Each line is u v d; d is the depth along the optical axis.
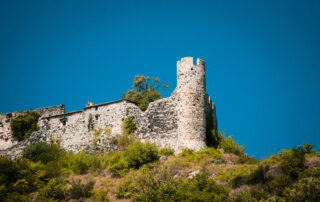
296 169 85.62
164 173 95.50
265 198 80.50
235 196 80.12
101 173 107.06
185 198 80.62
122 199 92.31
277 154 95.38
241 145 110.88
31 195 98.00
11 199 94.00
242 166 96.12
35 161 119.06
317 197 75.25
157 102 121.12
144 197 84.56
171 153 109.50
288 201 77.38
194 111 112.88
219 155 104.44
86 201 93.94
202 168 98.00
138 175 98.44
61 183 100.06
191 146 109.19
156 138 116.88
